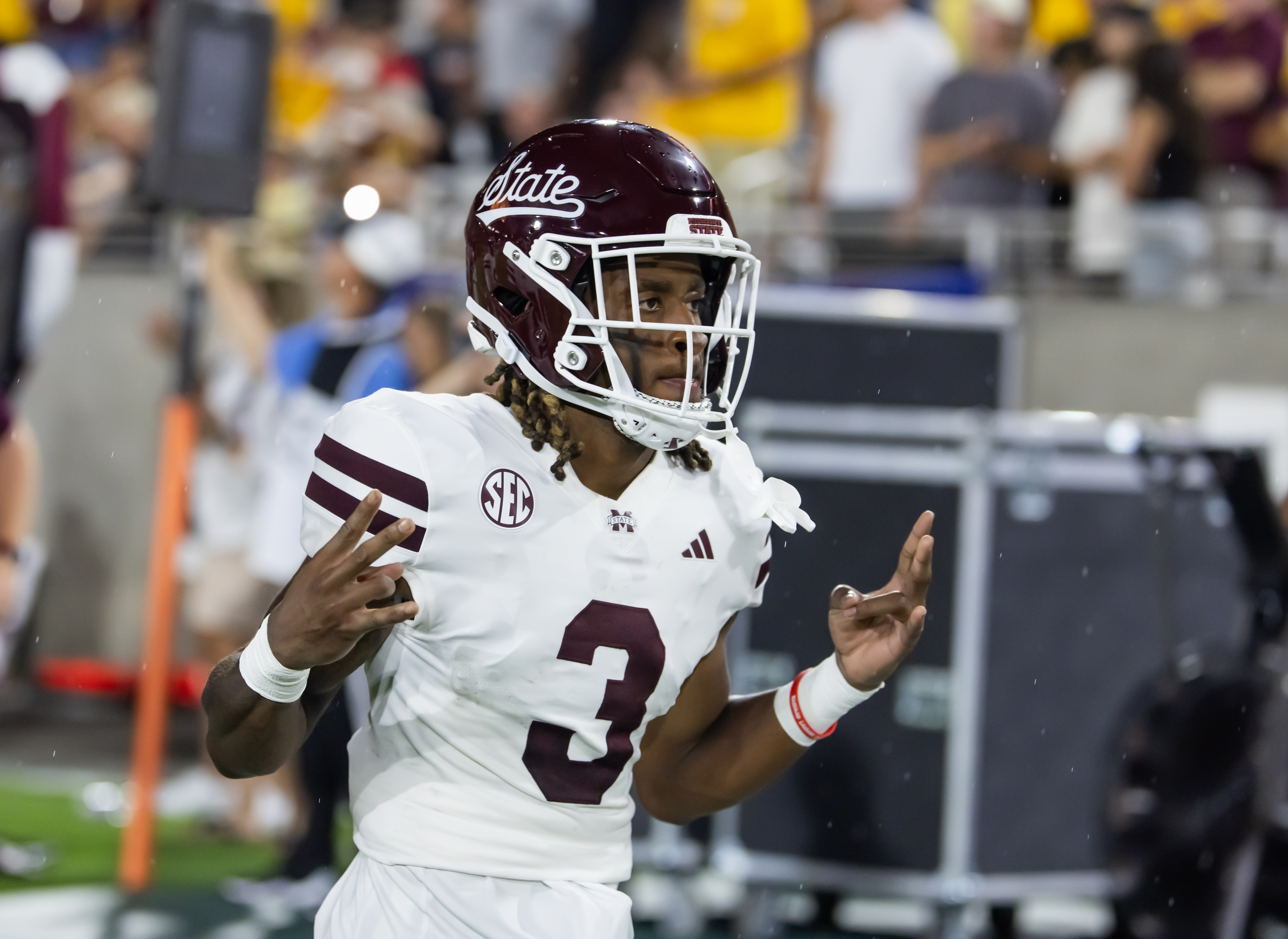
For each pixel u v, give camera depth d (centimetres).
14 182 1862
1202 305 2086
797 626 1436
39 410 2452
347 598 591
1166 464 1385
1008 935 1519
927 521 705
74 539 2444
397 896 669
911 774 1423
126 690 2375
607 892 694
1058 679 1434
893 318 1575
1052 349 2125
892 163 2292
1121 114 2208
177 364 1677
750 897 1484
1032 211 2184
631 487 689
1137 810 1362
